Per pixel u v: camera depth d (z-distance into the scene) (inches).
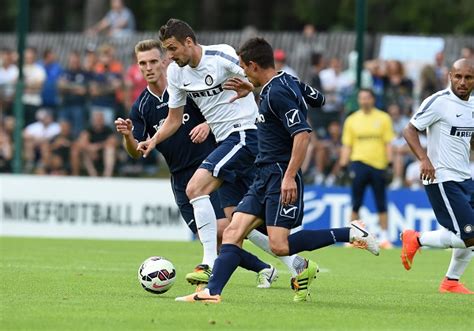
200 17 5201.8
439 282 1626.5
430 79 2888.8
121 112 2792.8
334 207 2615.7
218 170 1398.9
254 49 1209.4
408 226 2583.7
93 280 1505.9
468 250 1460.4
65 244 2378.2
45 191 2687.0
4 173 2768.2
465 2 4731.8
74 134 2792.8
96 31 4015.8
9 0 5506.9
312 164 2677.2
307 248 1230.9
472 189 1448.1
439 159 1440.7
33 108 2797.7
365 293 1423.5
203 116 1507.1
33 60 3211.1
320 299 1326.3
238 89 1339.8
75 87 2792.8
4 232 2696.9
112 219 2664.9
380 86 2935.5
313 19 4997.5
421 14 4758.9
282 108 1191.6
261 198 1229.7
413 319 1143.6
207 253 1393.9
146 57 1503.4
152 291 1314.0
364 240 1233.4
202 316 1115.3
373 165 2421.3
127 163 2783.0
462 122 1432.1
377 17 4813.0
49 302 1224.8
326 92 2689.5
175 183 1549.0
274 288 1451.8
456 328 1083.3
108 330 1023.0
